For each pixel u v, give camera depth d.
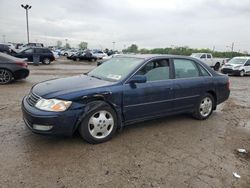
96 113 4.11
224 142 4.55
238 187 3.12
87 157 3.68
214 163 3.71
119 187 3.00
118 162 3.59
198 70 5.74
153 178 3.22
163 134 4.79
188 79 5.41
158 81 4.89
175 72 5.23
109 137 4.31
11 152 3.72
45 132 3.77
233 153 4.09
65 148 3.94
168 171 3.41
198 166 3.59
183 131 5.02
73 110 3.88
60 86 4.25
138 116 4.68
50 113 3.73
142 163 3.59
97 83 4.38
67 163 3.48
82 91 3.99
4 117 5.37
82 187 2.96
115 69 4.91
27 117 3.92
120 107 4.38
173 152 4.00
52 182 3.03
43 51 24.33
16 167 3.31
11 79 10.20
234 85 13.57
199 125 5.46
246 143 4.57
